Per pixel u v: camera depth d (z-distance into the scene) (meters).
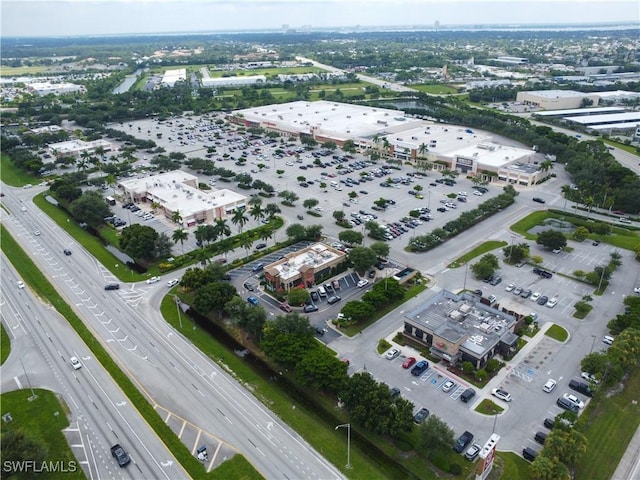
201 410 110.44
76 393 116.00
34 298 158.38
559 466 88.06
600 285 155.62
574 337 132.50
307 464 96.50
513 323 130.75
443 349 123.69
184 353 130.50
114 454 97.94
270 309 148.75
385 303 147.38
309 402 114.31
